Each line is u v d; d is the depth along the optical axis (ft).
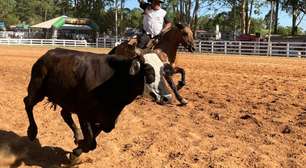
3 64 75.36
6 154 25.85
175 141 28.37
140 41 32.78
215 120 34.68
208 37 211.20
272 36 181.57
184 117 35.81
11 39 188.14
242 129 31.73
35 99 25.55
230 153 25.89
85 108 23.16
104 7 259.19
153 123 33.55
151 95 21.94
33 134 26.12
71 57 23.90
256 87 51.49
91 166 24.41
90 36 239.09
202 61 94.63
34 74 25.32
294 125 32.42
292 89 49.44
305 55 120.67
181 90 49.49
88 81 22.81
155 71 21.80
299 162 24.35
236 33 216.54
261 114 36.29
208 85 53.57
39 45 185.68
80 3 261.85
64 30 237.66
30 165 24.62
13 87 49.62
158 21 33.37
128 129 31.83
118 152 26.73
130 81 22.15
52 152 26.76
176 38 34.14
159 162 24.71
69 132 30.89
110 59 22.86
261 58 110.93
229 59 103.86
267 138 29.07
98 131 23.85
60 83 23.95
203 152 26.18
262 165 23.86
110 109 23.04
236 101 42.09
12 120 33.83
